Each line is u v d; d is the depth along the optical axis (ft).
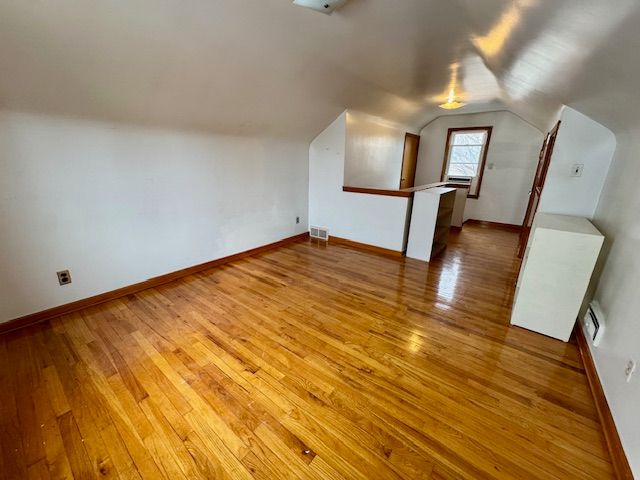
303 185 14.67
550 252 6.64
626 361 4.55
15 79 5.74
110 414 4.83
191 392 5.28
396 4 5.58
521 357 6.35
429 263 11.87
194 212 10.27
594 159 7.62
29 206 6.85
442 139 19.99
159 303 8.44
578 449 4.35
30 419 4.72
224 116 9.72
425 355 6.36
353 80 10.23
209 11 5.83
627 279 5.19
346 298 8.86
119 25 5.52
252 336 6.94
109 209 8.17
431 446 4.37
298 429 4.61
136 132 8.28
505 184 18.19
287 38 7.08
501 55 6.49
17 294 6.98
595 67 4.35
